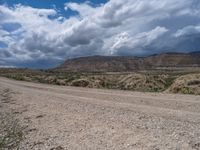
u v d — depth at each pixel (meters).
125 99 18.09
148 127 9.49
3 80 53.66
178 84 25.41
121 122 10.47
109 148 7.43
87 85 35.56
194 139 7.82
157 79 32.75
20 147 7.77
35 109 14.76
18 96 21.92
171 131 8.82
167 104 15.21
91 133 9.09
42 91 26.14
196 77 25.83
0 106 16.20
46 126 10.41
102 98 19.05
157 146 7.34
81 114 12.59
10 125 10.12
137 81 32.62
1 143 7.49
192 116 11.44
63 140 8.43
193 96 18.94
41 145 7.99
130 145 7.58
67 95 21.61
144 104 15.54
